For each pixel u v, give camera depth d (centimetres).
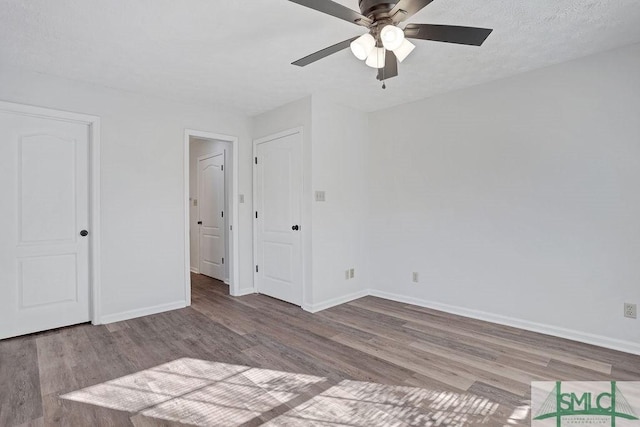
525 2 204
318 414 190
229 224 444
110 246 338
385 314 359
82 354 265
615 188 263
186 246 390
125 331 313
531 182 304
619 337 264
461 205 349
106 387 217
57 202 317
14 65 287
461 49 262
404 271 401
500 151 322
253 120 452
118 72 303
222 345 282
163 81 325
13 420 183
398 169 404
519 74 310
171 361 253
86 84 325
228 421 184
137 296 354
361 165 429
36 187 306
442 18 221
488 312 333
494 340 287
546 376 227
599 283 271
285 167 403
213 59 278
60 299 320
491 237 329
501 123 321
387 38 167
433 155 371
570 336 286
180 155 386
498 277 325
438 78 320
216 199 530
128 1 199
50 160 313
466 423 180
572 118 282
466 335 298
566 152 285
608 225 267
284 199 405
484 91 332
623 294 261
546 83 295
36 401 201
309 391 212
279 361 253
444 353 263
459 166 350
